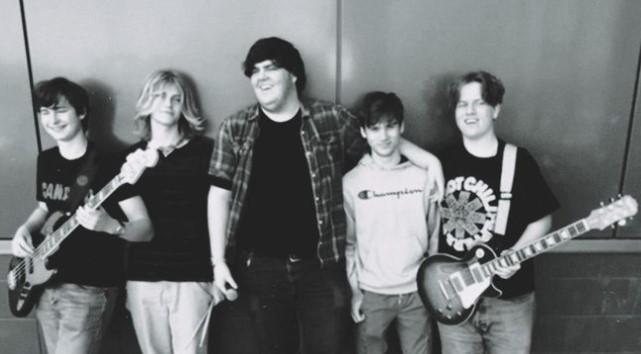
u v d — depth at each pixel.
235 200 2.16
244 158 2.13
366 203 2.17
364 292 2.23
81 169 2.23
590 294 2.56
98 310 2.23
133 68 2.38
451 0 2.34
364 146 2.21
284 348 2.26
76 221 2.16
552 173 2.48
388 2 2.34
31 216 2.35
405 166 2.17
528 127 2.44
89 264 2.20
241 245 2.22
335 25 2.36
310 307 2.20
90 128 2.42
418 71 2.39
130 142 2.44
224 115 2.42
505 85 2.41
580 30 2.36
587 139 2.46
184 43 2.36
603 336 2.60
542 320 2.58
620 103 2.42
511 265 2.00
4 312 2.54
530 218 2.11
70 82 2.21
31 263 2.20
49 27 2.34
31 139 2.44
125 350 2.57
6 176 2.46
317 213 2.13
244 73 2.16
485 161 2.11
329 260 2.17
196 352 2.28
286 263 2.15
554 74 2.40
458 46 2.37
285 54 2.02
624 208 1.91
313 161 2.12
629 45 2.37
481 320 2.13
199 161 2.26
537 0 2.34
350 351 2.58
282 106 2.08
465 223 2.12
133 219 2.21
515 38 2.37
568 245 2.50
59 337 2.21
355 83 2.40
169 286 2.24
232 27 2.35
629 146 2.46
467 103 2.08
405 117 2.43
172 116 2.25
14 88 2.38
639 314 2.57
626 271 2.53
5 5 2.31
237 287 2.24
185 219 2.24
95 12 2.33
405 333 2.29
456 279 2.07
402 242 2.16
